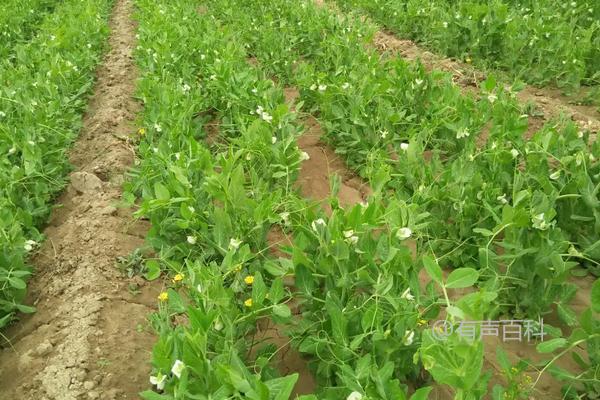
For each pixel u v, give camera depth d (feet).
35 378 9.37
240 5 32.12
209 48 21.71
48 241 13.35
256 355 9.22
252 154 13.20
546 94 21.31
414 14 26.89
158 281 11.91
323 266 8.48
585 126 18.08
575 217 11.36
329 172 16.03
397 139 15.34
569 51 20.99
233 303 8.69
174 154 13.50
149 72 20.63
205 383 6.94
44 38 25.88
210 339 8.11
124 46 28.71
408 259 8.56
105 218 13.56
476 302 5.82
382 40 27.14
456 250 11.73
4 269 10.78
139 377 9.52
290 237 12.93
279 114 14.03
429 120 16.25
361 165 15.52
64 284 11.57
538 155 12.44
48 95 18.25
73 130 18.38
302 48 25.13
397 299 7.95
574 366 9.66
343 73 18.26
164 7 30.37
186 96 17.37
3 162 13.84
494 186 11.87
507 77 22.04
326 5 30.55
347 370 7.13
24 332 10.87
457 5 27.58
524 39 21.94
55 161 15.58
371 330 7.75
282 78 22.43
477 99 20.15
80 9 31.14
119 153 16.65
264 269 10.18
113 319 10.66
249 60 25.85
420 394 6.12
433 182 11.91
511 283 10.31
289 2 29.27
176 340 7.23
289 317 8.87
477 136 16.46
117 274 11.90
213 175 10.41
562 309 9.78
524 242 9.94
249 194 12.28
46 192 14.32
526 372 9.55
